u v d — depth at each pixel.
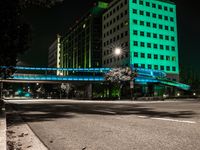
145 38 93.94
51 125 8.35
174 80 98.62
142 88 92.44
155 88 94.06
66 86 108.44
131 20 92.25
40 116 12.27
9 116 12.53
